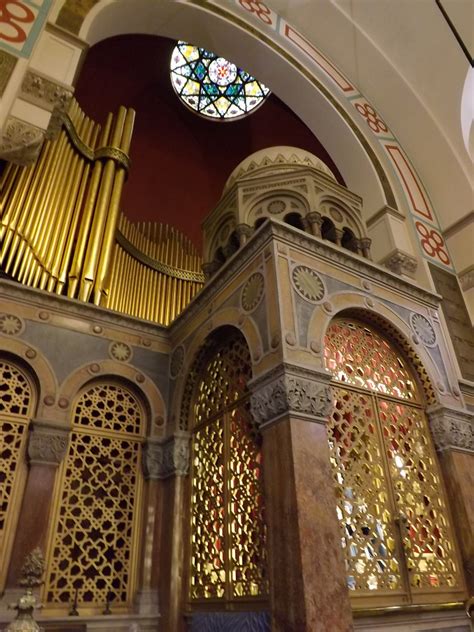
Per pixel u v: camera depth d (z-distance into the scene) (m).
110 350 5.93
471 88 8.89
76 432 5.35
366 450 4.62
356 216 6.52
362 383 5.09
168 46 11.70
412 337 5.61
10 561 4.42
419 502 4.73
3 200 6.09
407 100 9.91
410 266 7.86
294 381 4.06
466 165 9.15
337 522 3.63
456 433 5.23
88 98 10.86
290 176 6.43
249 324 4.78
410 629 3.97
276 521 3.67
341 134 9.33
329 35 10.08
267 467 3.94
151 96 12.02
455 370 6.30
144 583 4.91
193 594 4.71
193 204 11.79
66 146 7.55
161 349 6.32
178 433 5.50
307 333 4.49
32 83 5.46
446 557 4.59
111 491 5.33
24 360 5.29
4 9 5.80
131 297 8.03
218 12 8.69
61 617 4.38
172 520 5.08
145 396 5.88
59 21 6.41
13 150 5.11
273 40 9.30
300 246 5.05
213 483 4.98
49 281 6.17
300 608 3.21
